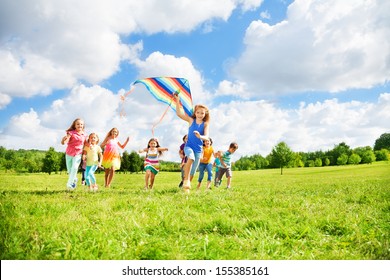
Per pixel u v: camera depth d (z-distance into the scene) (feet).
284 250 13.07
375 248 13.24
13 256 11.25
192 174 29.01
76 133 31.55
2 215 15.53
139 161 165.68
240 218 17.56
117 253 11.91
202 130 28.76
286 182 60.49
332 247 13.56
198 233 14.92
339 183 46.98
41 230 13.50
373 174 85.05
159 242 12.86
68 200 21.44
